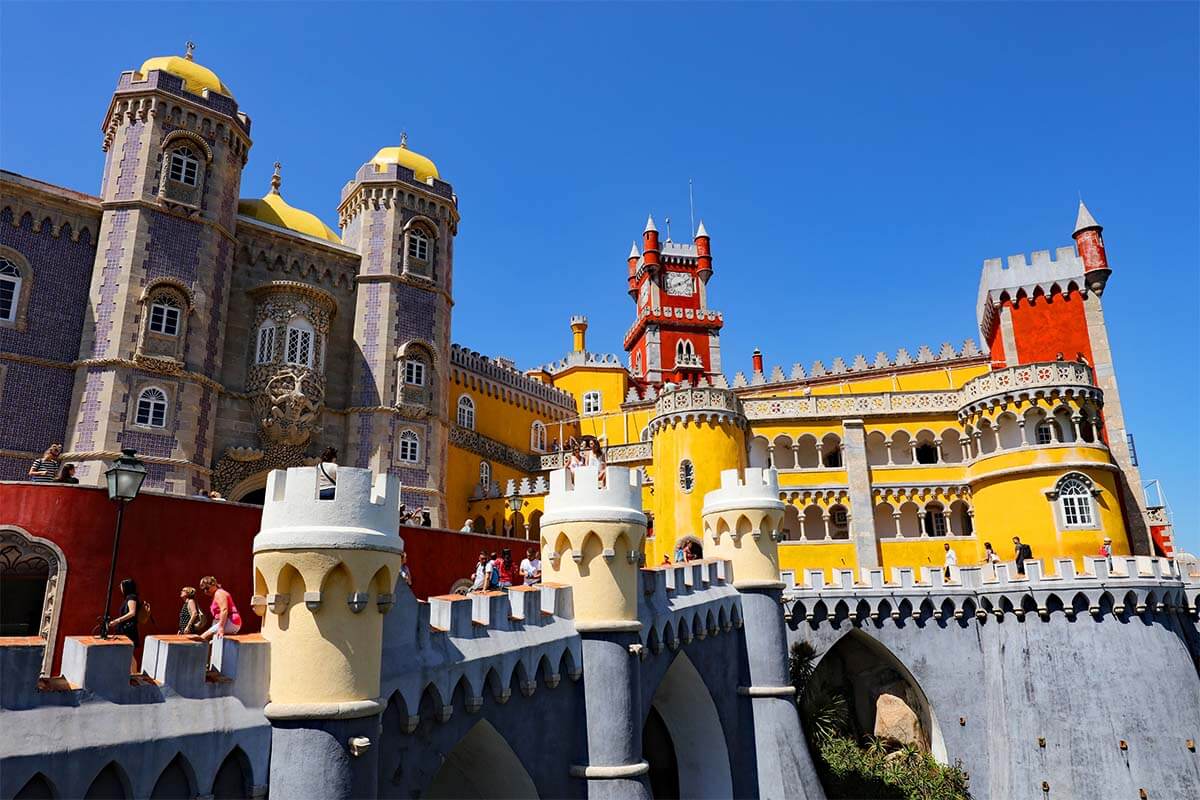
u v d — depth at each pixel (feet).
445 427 142.41
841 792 111.86
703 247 288.92
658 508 157.48
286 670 37.55
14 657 29.89
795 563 157.79
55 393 105.50
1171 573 122.21
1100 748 111.86
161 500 68.39
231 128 124.98
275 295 126.31
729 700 85.05
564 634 59.00
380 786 42.29
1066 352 166.09
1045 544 144.25
